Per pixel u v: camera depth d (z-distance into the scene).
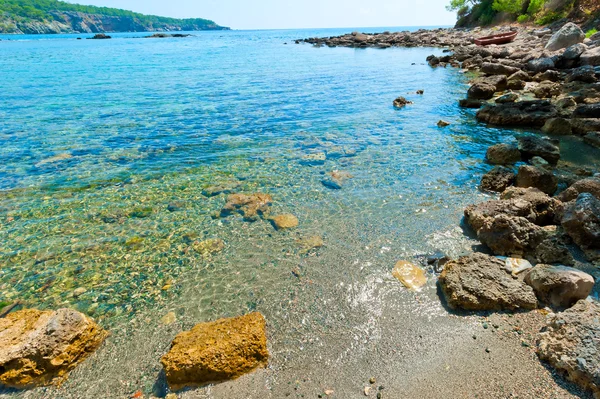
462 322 2.30
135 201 4.11
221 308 2.52
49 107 8.46
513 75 10.25
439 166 4.91
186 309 2.53
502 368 1.96
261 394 1.89
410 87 10.76
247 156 5.42
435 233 3.31
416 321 2.33
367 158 5.25
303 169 4.91
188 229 3.53
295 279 2.77
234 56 21.11
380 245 3.16
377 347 2.15
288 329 2.31
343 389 1.90
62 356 2.06
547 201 3.44
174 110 8.18
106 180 4.66
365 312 2.42
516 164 4.82
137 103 8.88
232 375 1.98
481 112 7.15
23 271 2.99
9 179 4.68
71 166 5.10
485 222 3.10
